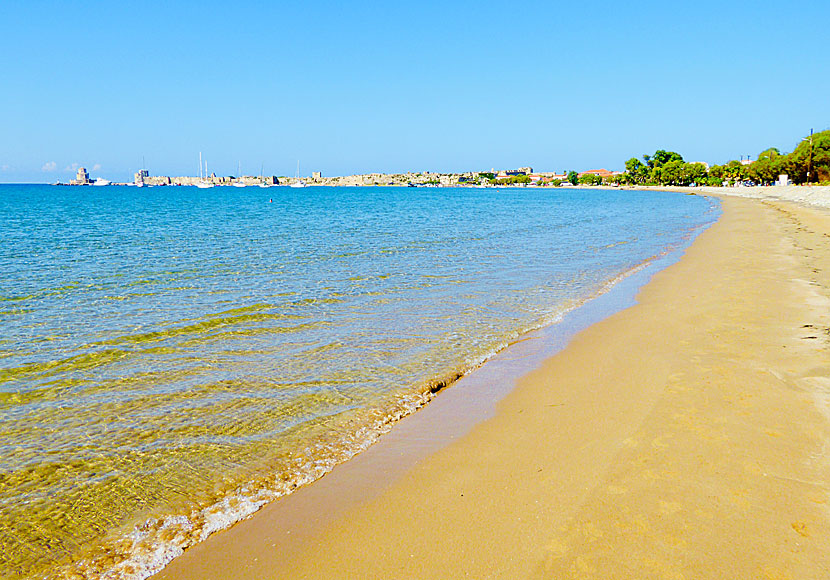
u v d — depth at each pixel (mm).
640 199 107125
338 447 6430
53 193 148500
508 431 6707
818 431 6090
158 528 4953
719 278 16359
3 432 6758
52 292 14781
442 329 11375
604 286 16062
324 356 9648
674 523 4605
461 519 4895
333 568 4332
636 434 6301
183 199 104938
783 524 4512
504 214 56406
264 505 5289
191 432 6785
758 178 131750
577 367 8977
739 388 7441
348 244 26906
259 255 22562
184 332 11062
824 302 12281
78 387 8180
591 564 4176
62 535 4855
